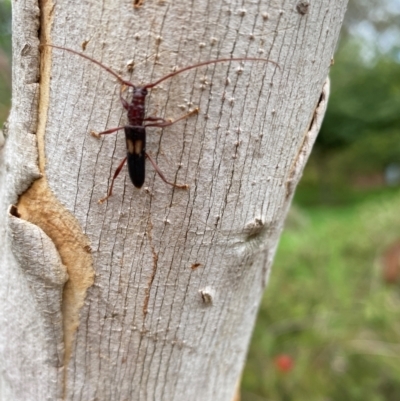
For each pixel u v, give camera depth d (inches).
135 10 3.2
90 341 4.3
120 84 3.4
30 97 3.8
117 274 4.0
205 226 3.9
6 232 4.3
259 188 3.9
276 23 3.4
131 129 3.4
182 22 3.2
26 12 3.6
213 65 3.3
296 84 3.7
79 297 4.2
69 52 3.5
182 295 4.1
